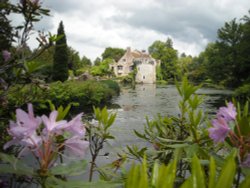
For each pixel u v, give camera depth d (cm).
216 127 109
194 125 176
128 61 7525
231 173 49
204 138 156
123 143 603
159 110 1864
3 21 225
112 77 6962
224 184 48
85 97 1825
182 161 192
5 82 212
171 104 2267
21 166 89
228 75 4462
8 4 204
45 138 91
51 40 208
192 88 194
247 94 2186
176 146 133
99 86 2320
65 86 1568
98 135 189
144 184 48
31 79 220
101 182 89
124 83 6569
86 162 94
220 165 113
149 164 190
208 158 119
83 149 94
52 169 91
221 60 4328
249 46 3688
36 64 201
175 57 8019
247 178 53
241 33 4294
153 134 220
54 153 91
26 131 87
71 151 94
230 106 117
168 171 51
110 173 152
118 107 2033
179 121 211
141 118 1489
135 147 218
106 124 190
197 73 6725
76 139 94
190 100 197
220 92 3975
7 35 229
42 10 205
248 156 104
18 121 87
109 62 7419
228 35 4350
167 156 190
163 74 7900
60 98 1521
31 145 89
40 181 89
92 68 6312
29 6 202
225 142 114
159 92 3766
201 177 49
